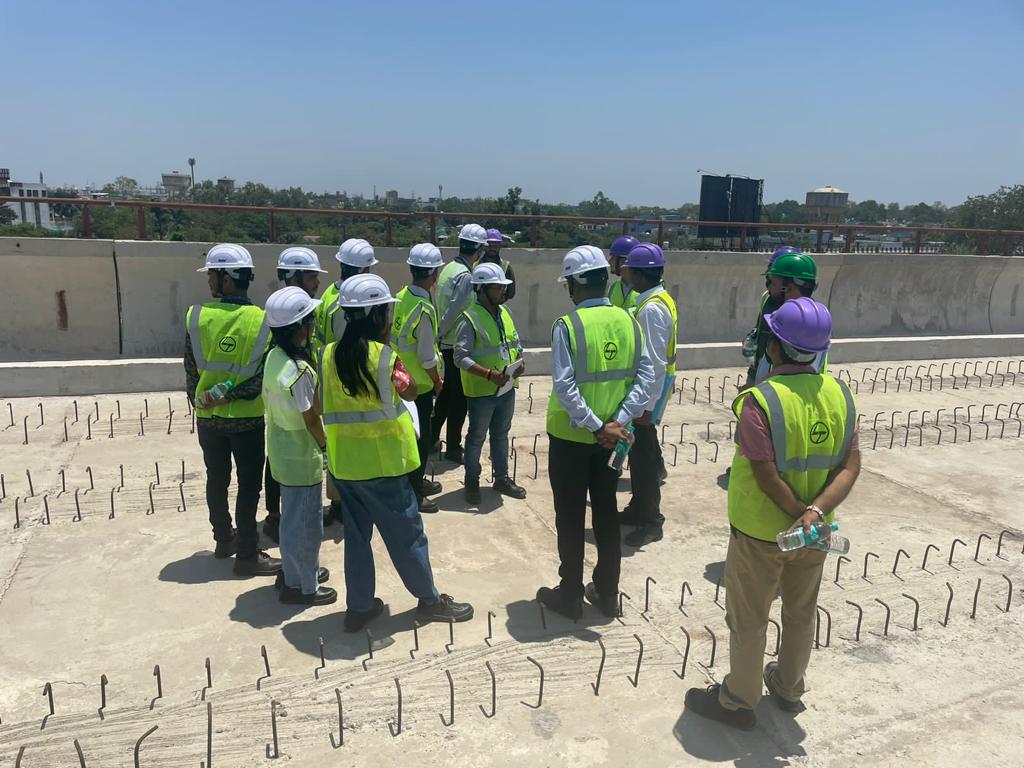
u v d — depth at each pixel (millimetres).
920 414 8930
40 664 3674
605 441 3820
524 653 3883
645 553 5160
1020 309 14031
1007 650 4055
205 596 4371
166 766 3031
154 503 5656
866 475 6836
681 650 3963
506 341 5703
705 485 6480
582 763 3115
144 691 3490
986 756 3215
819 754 3201
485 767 3076
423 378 5539
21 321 8883
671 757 3162
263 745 3160
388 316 3697
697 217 14617
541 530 5426
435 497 6004
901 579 4852
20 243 8648
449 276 6324
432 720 3352
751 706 3258
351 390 3596
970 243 15891
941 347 12383
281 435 3980
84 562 4730
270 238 9711
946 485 6617
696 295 11758
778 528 2904
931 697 3625
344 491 3783
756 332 5504
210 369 4312
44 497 5535
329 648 3871
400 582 4652
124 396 8461
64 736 3180
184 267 9250
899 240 13750
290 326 3830
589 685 3633
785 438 2805
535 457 6730
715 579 4789
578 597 4195
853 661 3918
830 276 12648
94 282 9047
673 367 5098
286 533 4133
